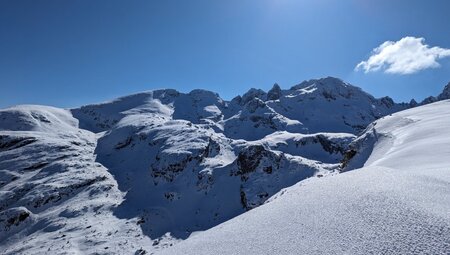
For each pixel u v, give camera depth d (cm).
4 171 10812
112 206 8162
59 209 8175
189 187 8869
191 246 1100
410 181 1130
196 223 7562
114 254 5553
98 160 12619
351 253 726
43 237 6612
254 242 956
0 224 7469
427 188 1039
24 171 10875
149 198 8781
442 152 2225
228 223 1316
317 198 1160
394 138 3912
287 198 1328
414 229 738
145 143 12862
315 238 854
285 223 1026
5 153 12319
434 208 838
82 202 8462
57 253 5500
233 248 961
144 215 7500
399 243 702
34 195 8612
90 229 6675
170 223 7519
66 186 9125
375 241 741
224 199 8188
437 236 686
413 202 896
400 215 821
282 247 866
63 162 11081
